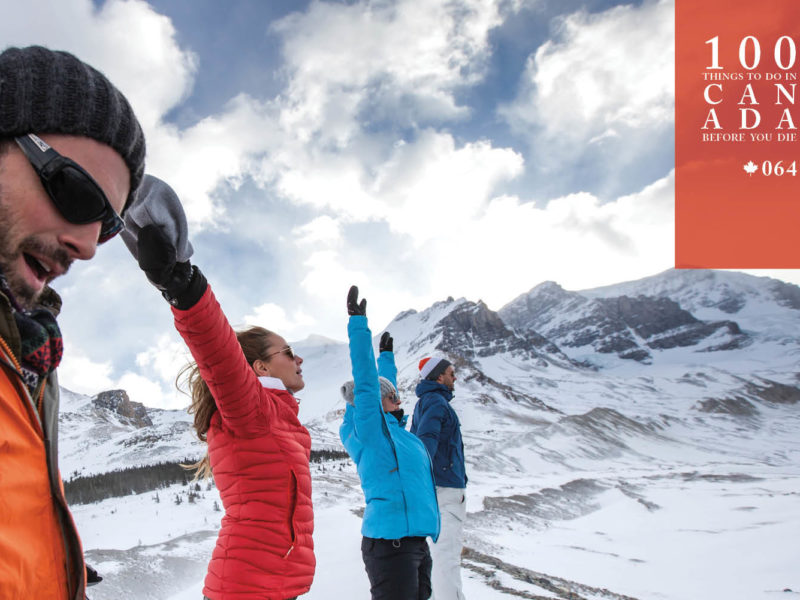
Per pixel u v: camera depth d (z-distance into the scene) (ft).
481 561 28.66
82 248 2.78
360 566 22.44
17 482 2.62
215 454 7.24
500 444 284.20
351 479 118.11
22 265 2.66
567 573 54.24
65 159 2.55
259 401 6.75
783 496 135.74
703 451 350.84
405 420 14.28
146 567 25.03
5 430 2.58
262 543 6.82
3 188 2.52
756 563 66.44
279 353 8.60
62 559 2.91
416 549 11.80
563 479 185.57
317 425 498.69
